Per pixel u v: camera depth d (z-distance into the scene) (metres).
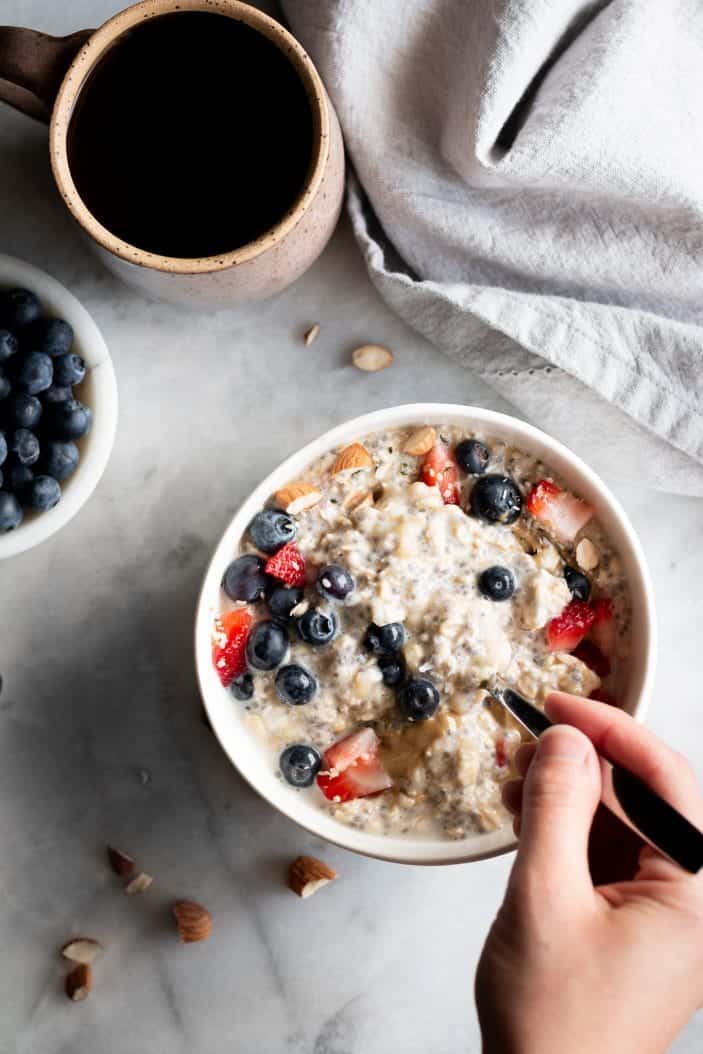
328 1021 0.61
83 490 0.57
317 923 0.61
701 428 0.57
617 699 0.55
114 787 0.61
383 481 0.55
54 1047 0.61
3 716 0.61
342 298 0.62
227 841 0.61
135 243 0.54
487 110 0.55
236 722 0.53
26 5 0.60
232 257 0.52
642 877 0.47
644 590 0.53
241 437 0.62
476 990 0.46
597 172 0.55
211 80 0.54
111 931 0.61
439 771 0.53
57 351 0.56
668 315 0.59
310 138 0.53
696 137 0.55
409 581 0.53
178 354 0.62
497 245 0.58
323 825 0.53
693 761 0.61
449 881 0.61
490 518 0.54
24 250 0.61
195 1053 0.61
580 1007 0.44
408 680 0.53
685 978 0.45
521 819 0.47
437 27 0.55
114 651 0.61
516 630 0.54
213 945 0.61
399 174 0.58
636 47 0.54
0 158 0.60
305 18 0.56
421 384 0.62
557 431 0.61
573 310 0.57
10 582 0.61
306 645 0.53
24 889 0.61
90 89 0.53
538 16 0.54
